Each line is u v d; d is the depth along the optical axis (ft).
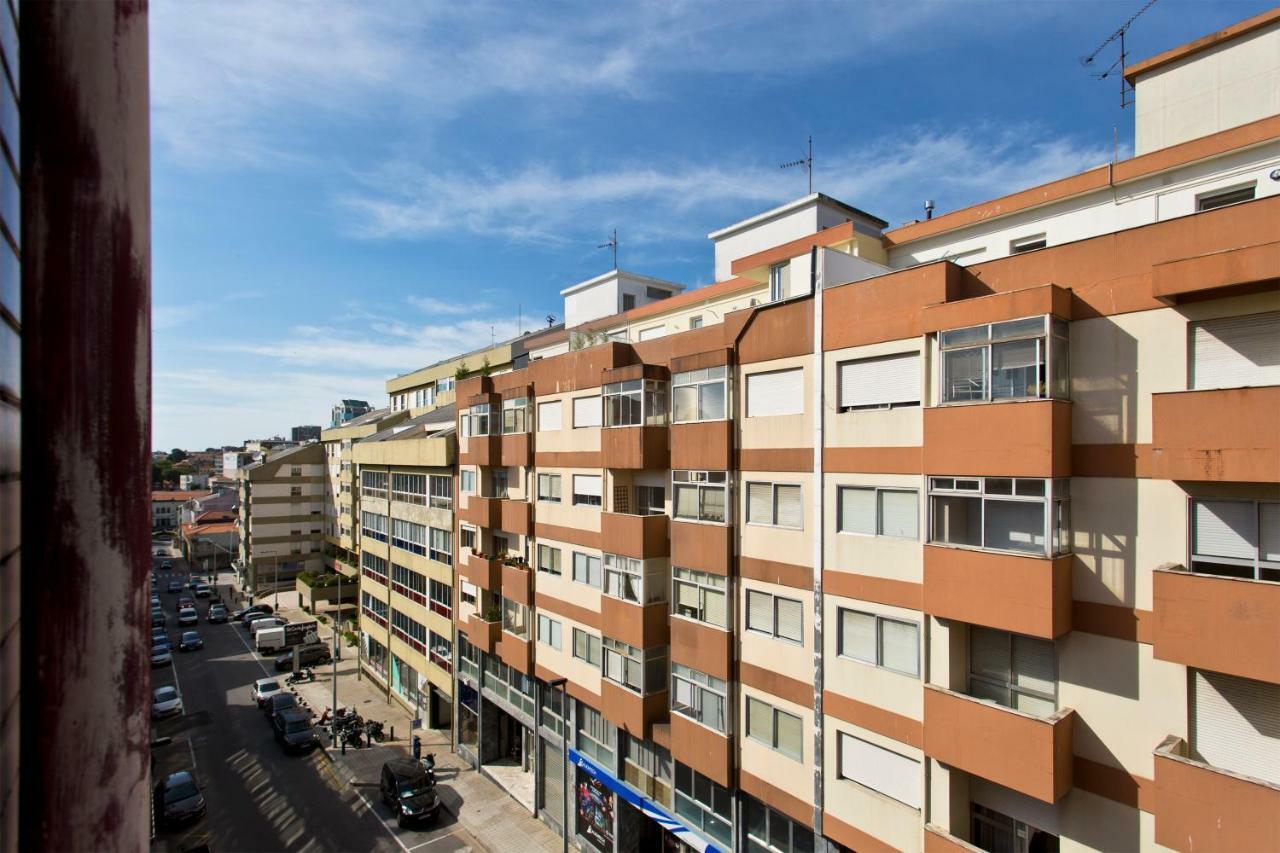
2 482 6.66
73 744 6.37
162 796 75.46
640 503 61.98
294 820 75.25
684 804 55.11
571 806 69.15
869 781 40.22
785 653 45.32
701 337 53.88
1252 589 25.93
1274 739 26.94
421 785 75.92
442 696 100.27
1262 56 38.96
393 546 114.52
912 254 55.31
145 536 6.93
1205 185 39.50
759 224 71.92
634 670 57.41
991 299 33.45
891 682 38.78
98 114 6.50
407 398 158.51
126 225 6.67
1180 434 28.02
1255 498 27.43
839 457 41.65
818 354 42.80
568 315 108.58
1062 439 31.81
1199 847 26.86
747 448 48.08
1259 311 27.55
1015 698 34.65
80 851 6.39
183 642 146.61
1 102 6.79
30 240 6.26
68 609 6.34
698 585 51.42
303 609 182.29
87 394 6.40
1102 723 31.32
